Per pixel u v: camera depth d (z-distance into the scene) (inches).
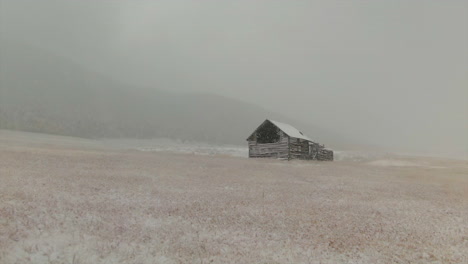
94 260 316.5
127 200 579.8
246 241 411.8
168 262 330.0
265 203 638.5
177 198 631.8
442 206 710.5
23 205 470.0
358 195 795.4
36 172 801.6
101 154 1521.9
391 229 500.1
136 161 1317.7
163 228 437.1
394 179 1221.1
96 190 645.3
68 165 1000.2
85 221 432.5
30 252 317.7
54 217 431.2
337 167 1622.8
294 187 871.7
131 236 393.1
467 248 428.5
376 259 376.8
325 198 730.2
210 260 342.6
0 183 613.9
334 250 398.0
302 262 355.3
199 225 464.8
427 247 425.7
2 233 350.9
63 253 326.3
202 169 1192.8
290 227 483.8
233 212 550.6
